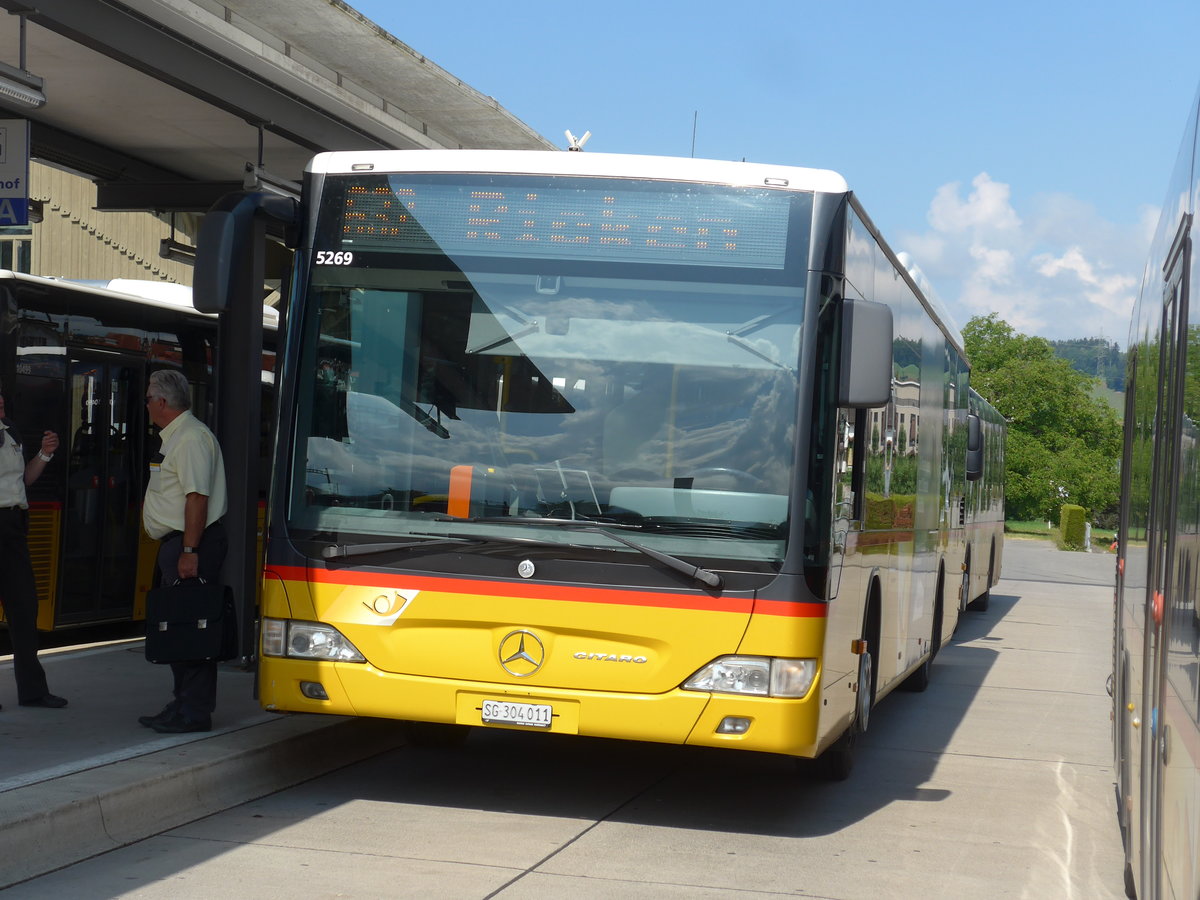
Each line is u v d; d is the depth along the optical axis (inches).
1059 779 366.3
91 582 533.3
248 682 391.5
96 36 413.4
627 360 279.0
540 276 285.0
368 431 285.1
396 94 570.3
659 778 336.8
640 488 272.8
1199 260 156.9
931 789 344.2
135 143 574.6
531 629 270.4
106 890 227.9
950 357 561.6
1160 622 183.8
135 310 558.9
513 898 231.8
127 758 286.4
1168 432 190.4
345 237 293.6
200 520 314.3
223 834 266.4
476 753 356.5
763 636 264.2
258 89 496.7
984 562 867.4
